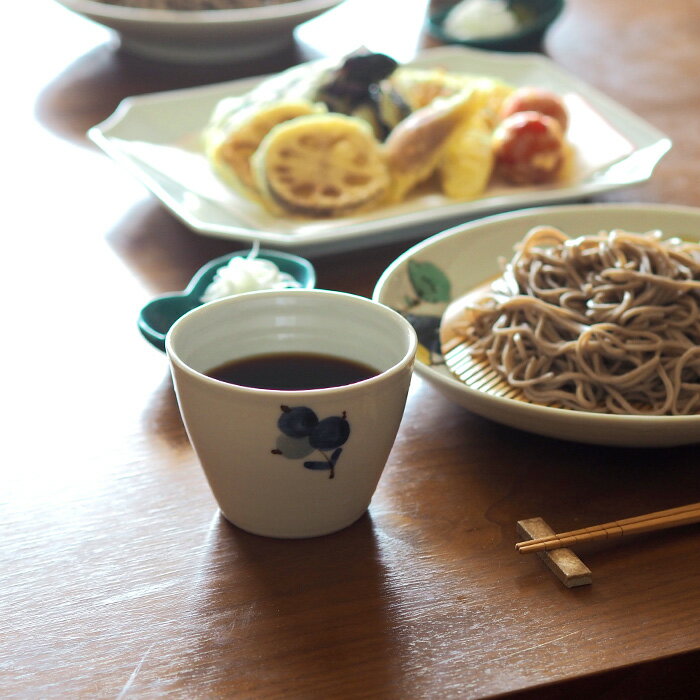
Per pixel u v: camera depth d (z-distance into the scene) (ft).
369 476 2.23
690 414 2.44
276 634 2.13
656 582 2.21
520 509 2.33
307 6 3.91
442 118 3.16
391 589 2.19
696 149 3.51
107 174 3.35
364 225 2.95
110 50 4.13
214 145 3.21
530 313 2.54
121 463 2.40
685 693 2.15
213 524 2.29
